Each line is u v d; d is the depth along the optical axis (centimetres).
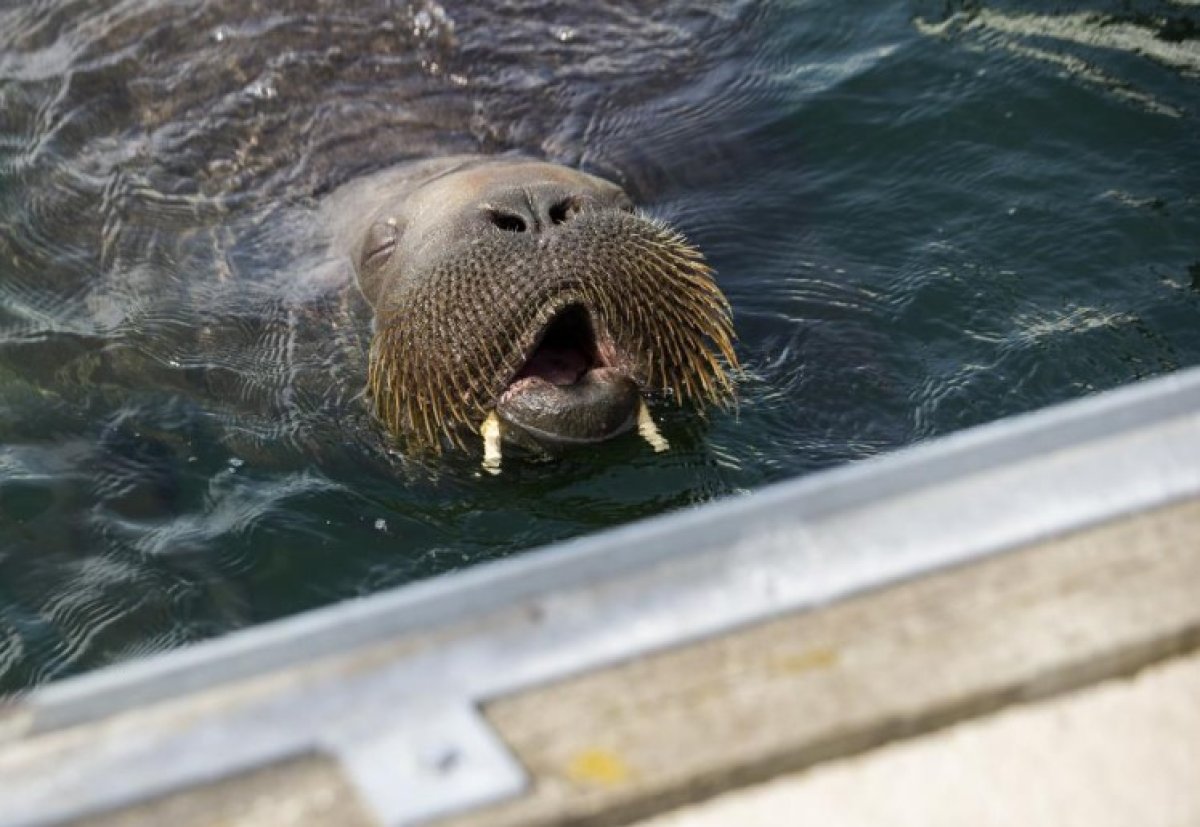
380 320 739
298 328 814
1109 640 267
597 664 274
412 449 731
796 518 295
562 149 933
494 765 258
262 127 945
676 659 274
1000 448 303
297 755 264
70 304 865
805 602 281
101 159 947
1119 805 248
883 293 818
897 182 908
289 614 649
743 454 713
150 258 880
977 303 803
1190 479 295
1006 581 281
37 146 970
